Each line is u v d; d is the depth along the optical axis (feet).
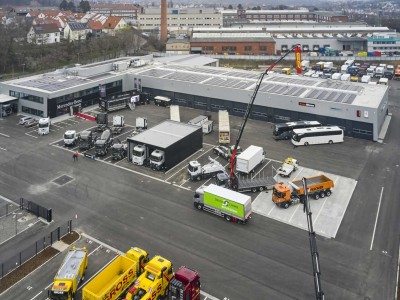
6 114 262.47
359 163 198.29
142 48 583.58
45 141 223.30
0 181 176.04
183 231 141.38
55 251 129.80
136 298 104.37
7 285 114.52
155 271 109.40
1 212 151.94
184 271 108.68
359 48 571.69
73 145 217.15
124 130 240.32
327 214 152.46
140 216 150.61
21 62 442.50
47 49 485.97
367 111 226.17
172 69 332.39
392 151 213.87
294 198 159.33
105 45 536.01
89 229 142.20
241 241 135.74
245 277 118.62
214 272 120.57
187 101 289.94
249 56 524.93
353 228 143.43
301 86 272.72
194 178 178.60
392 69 433.89
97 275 108.99
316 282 89.61
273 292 112.88
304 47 573.74
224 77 300.61
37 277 118.21
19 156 202.90
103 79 291.58
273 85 276.62
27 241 135.03
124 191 169.17
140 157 192.75
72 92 267.59
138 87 309.42
